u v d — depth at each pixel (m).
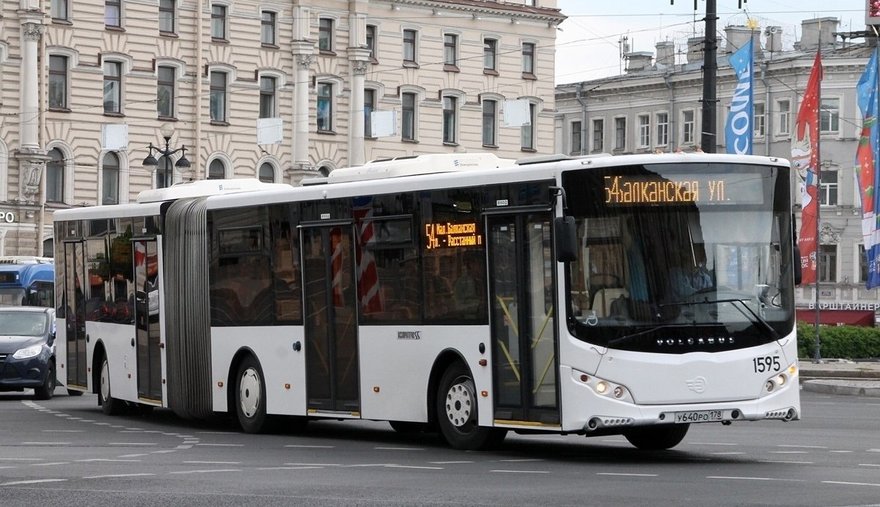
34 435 24.19
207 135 79.25
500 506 14.02
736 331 19.08
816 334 47.34
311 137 82.81
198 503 14.45
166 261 26.77
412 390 21.33
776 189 19.53
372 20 85.06
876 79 46.47
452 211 20.64
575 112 112.81
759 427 25.19
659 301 18.88
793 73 98.81
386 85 85.62
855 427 25.09
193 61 78.75
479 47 89.12
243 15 80.50
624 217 18.95
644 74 107.00
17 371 34.41
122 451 20.91
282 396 23.81
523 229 19.52
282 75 82.06
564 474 17.16
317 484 16.09
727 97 101.88
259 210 24.38
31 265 54.78
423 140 87.12
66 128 74.69
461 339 20.48
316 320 23.11
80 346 30.39
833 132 98.38
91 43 75.38
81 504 14.45
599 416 18.75
